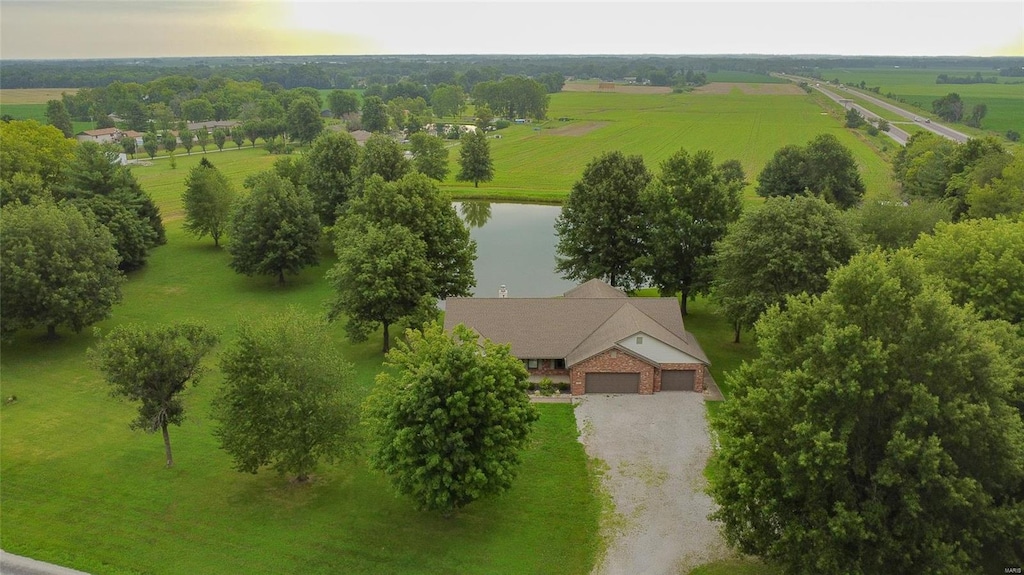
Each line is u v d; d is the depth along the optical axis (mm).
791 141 171625
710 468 36844
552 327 48594
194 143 185500
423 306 51719
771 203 49000
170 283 69375
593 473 36406
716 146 167000
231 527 31609
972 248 40250
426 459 29719
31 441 39156
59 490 34344
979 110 194875
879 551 23688
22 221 51156
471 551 30109
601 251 63188
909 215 55688
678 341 46594
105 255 54656
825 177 91438
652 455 38219
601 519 32500
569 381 47188
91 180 71438
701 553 30062
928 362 24531
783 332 28375
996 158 72125
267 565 29016
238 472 36312
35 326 52500
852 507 24625
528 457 37906
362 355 53656
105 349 33875
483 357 31688
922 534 23812
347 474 36406
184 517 32312
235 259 68250
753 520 27406
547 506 33531
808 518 25578
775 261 45531
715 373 49219
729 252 48812
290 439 32562
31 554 29375
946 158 85875
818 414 25109
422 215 57844
